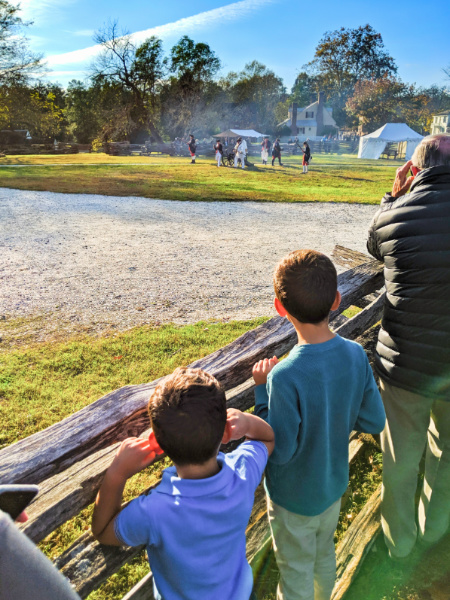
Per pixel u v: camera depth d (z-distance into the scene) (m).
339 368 1.56
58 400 3.81
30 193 15.60
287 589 1.82
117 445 1.57
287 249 9.36
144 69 50.91
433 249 1.88
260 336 2.20
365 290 2.97
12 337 5.01
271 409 1.55
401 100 70.56
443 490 2.29
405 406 2.13
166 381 1.23
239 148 29.02
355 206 15.48
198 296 6.52
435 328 1.94
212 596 1.22
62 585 0.73
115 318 5.65
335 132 78.19
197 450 1.17
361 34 87.12
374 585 2.21
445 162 1.93
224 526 1.22
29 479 1.31
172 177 21.69
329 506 1.76
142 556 2.38
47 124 51.09
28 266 7.58
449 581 2.23
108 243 9.32
